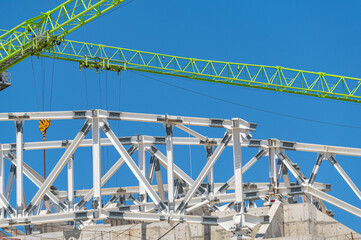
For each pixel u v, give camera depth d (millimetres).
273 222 94250
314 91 136000
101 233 95562
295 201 109188
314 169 102750
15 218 90312
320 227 98062
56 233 95250
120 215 89250
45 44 114750
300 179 101812
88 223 105250
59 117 91125
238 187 88938
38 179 100688
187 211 91750
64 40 129625
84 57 131250
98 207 89188
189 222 89500
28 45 115875
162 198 100000
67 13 114000
